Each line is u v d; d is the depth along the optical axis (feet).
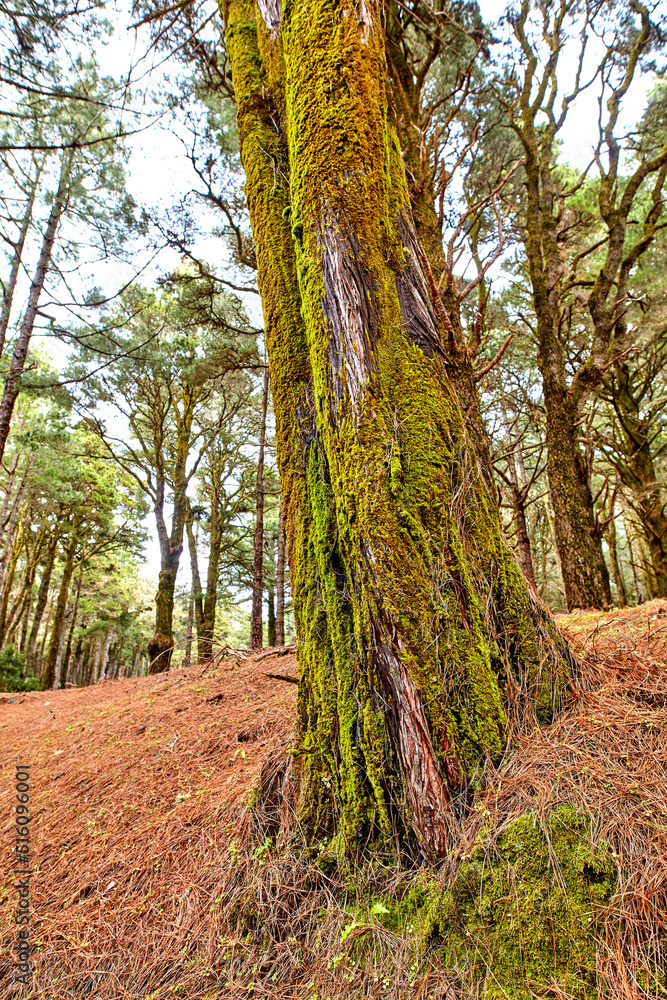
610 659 8.49
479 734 6.41
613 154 29.45
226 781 11.18
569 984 4.72
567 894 5.17
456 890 5.57
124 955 7.59
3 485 50.31
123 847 10.23
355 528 6.95
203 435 53.47
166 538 45.91
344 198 7.72
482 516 7.73
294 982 6.04
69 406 37.86
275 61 10.40
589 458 29.45
